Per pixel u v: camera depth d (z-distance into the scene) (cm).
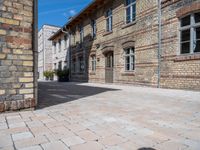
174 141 265
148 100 635
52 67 3170
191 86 870
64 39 2555
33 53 465
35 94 479
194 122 363
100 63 1672
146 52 1128
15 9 427
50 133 295
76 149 236
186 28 896
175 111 462
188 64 880
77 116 407
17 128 319
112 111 460
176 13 933
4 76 415
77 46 2134
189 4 869
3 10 412
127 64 1345
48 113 432
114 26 1457
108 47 1539
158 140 269
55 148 238
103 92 888
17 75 431
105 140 267
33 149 235
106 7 1574
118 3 1407
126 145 250
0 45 407
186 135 290
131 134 293
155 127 330
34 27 471
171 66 967
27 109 452
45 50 3422
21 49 434
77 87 1220
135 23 1222
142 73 1162
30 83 450
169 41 977
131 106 527
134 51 1248
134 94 802
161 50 1023
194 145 251
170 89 951
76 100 637
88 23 1878
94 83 1680
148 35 1111
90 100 637
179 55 929
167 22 987
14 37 425
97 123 354
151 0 1088
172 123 357
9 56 419
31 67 450
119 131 307
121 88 1095
